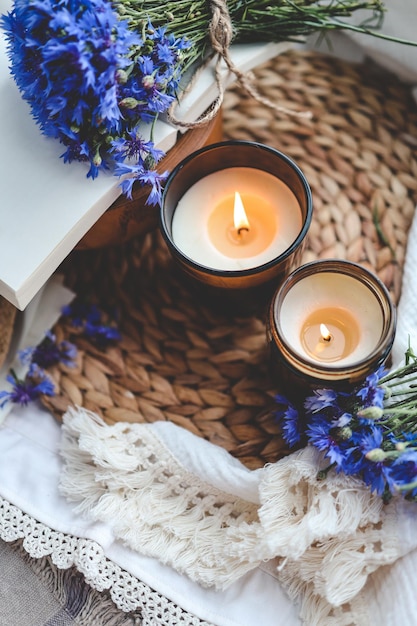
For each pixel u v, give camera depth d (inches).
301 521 22.2
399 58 26.5
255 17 23.8
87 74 20.1
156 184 22.7
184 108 23.1
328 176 26.5
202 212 25.3
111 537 23.6
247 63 24.1
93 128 21.7
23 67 21.3
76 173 22.4
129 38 20.7
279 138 27.0
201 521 23.8
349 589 22.2
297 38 27.3
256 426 24.8
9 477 24.7
